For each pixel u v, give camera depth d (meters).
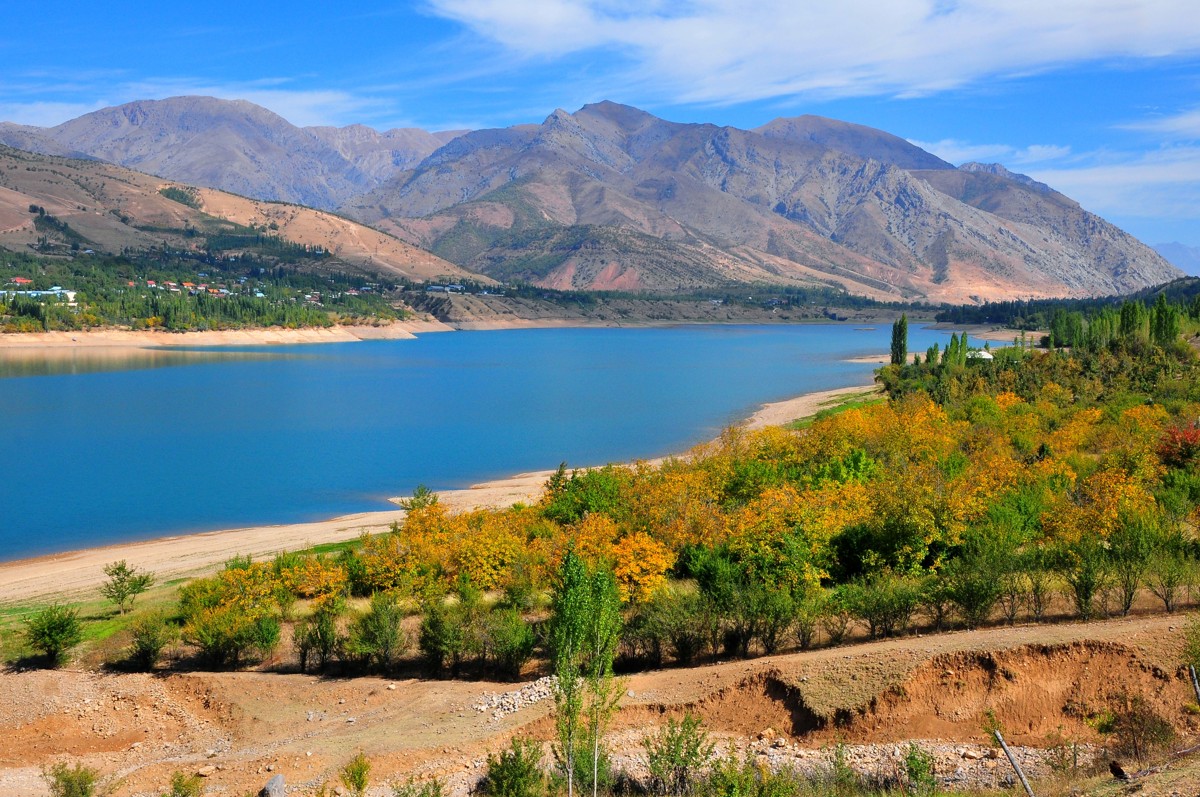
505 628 35.97
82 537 68.06
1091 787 21.67
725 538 44.88
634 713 30.11
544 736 29.38
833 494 48.09
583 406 147.88
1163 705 25.88
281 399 156.88
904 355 148.88
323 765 28.58
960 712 27.39
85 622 43.38
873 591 35.53
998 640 29.77
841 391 159.50
